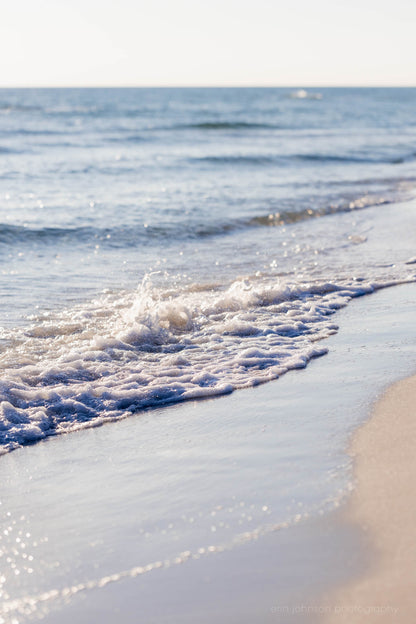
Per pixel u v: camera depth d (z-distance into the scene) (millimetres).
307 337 6289
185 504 3262
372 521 2992
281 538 2900
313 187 19094
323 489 3311
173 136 40062
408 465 3514
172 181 20125
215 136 40656
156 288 8406
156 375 5395
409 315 6965
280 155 27844
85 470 3766
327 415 4324
